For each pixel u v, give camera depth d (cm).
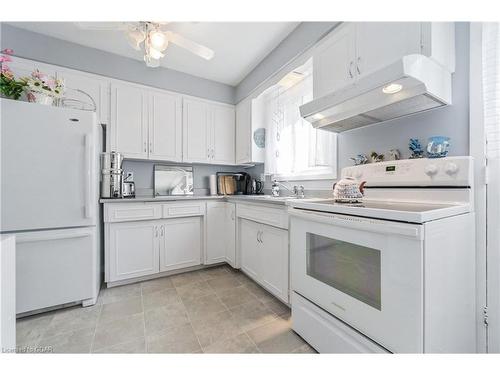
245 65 259
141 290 203
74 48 217
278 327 148
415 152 130
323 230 116
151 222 226
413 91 107
